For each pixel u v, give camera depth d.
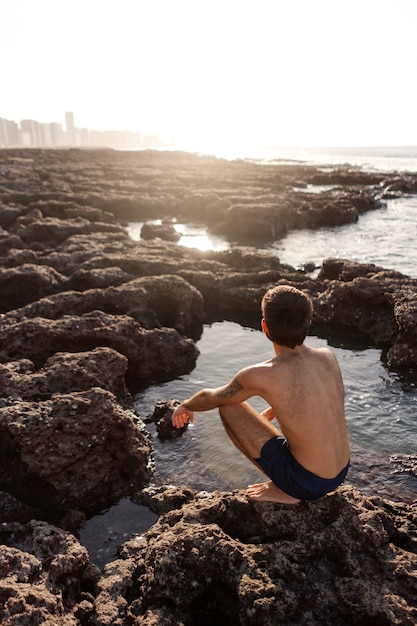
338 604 3.30
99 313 8.85
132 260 13.11
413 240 20.75
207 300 12.45
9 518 5.12
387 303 10.21
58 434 5.33
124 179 39.44
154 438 6.45
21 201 25.62
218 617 3.68
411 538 3.82
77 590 3.85
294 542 3.68
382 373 8.31
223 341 9.93
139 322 9.89
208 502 4.27
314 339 10.02
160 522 4.34
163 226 21.38
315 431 3.45
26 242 18.22
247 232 22.94
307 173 51.19
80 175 40.16
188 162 67.38
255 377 3.55
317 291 12.01
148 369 8.43
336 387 3.62
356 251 18.69
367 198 30.27
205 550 3.67
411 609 3.15
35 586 3.54
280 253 18.64
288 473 3.64
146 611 3.52
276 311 3.55
